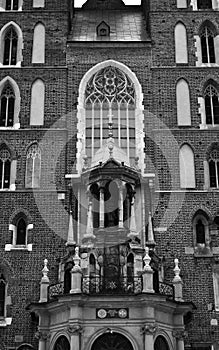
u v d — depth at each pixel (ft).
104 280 120.78
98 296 116.16
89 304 116.78
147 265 119.34
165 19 163.84
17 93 154.81
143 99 154.20
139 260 126.52
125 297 116.16
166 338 118.93
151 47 160.04
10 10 166.91
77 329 114.32
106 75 157.48
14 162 147.54
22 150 148.77
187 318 128.36
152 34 161.68
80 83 155.74
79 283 117.60
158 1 165.99
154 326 114.93
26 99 154.20
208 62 160.66
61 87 155.43
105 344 115.24
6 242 139.54
